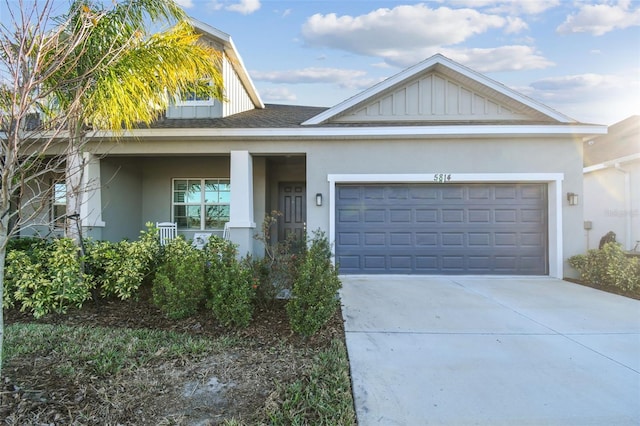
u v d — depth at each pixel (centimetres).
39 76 307
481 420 280
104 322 504
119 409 278
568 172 825
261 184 1046
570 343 436
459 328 488
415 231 852
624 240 1142
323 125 845
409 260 851
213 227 1091
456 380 343
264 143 852
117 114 545
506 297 649
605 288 716
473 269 846
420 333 469
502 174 828
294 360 375
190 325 489
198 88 687
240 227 847
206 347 404
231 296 477
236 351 398
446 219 851
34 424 252
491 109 884
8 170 263
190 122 902
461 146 834
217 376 336
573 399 310
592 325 500
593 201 1295
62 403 278
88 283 564
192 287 506
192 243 744
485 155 832
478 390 325
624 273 689
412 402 304
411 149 839
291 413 277
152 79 554
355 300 627
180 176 1093
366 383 336
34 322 499
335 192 853
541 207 847
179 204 1098
